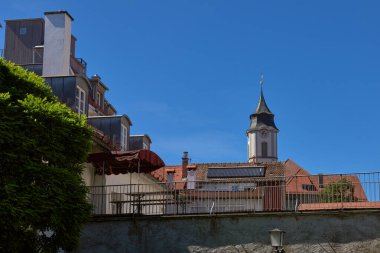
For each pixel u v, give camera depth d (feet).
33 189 53.83
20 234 54.19
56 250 57.21
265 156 453.99
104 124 95.04
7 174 53.78
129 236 72.59
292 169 199.72
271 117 461.37
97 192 82.74
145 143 112.06
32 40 150.20
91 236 73.41
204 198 84.84
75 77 85.71
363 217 66.90
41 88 63.82
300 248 67.77
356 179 77.82
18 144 53.88
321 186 76.07
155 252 71.41
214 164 176.14
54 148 57.82
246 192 79.87
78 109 86.28
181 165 204.23
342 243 66.90
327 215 67.87
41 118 57.52
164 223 71.97
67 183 56.85
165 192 80.23
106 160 77.05
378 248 65.82
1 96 54.49
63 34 97.35
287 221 68.80
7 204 50.37
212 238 70.28
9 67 61.72
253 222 69.62
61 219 55.47
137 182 98.32
